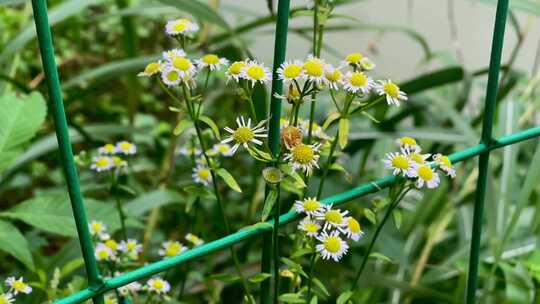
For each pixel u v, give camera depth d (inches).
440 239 41.9
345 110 23.5
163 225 41.1
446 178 37.3
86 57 67.0
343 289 34.8
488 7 62.6
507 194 33.1
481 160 26.5
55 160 50.3
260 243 36.2
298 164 22.3
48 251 46.9
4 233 27.3
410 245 38.2
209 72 23.3
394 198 24.2
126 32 40.3
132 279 22.4
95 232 28.0
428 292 33.3
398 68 65.1
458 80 35.6
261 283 24.7
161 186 35.7
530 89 41.1
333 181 36.3
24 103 29.2
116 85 57.3
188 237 28.8
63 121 21.1
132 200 34.8
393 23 65.0
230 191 45.0
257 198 35.5
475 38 63.7
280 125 24.2
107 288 22.2
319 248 23.2
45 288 27.3
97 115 60.1
